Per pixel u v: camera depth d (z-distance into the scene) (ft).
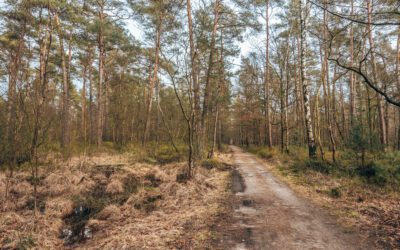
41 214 20.29
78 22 51.31
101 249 13.80
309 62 63.82
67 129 42.11
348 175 29.86
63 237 16.75
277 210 19.58
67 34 56.54
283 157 52.49
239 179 33.14
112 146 69.05
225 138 208.85
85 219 19.76
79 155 43.04
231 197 23.84
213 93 56.90
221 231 15.49
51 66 55.31
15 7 25.25
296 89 66.80
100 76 63.21
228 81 61.36
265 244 13.51
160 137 78.95
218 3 50.11
